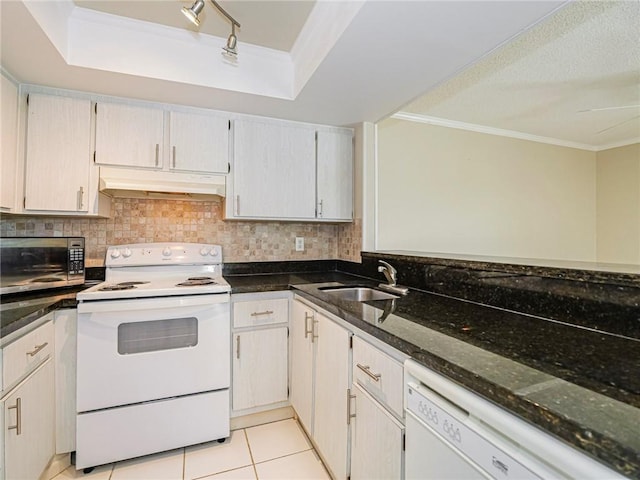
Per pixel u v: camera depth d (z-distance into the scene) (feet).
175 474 5.24
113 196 7.06
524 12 3.82
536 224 11.83
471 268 4.87
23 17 4.00
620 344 2.98
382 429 3.55
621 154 12.66
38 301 5.01
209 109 6.89
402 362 3.28
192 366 5.79
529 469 1.95
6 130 5.21
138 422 5.45
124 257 6.80
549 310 3.82
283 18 5.17
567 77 7.48
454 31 4.20
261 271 8.43
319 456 5.65
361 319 3.88
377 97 6.30
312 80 5.60
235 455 5.72
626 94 8.38
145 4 4.89
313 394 5.57
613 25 5.58
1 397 3.75
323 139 7.97
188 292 5.73
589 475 1.66
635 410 1.86
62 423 5.16
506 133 11.12
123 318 5.35
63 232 6.79
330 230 9.23
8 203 5.29
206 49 5.82
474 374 2.36
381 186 8.92
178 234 7.65
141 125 6.39
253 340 6.43
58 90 5.87
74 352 5.24
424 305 4.63
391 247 9.04
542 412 1.89
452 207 10.06
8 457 3.85
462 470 2.41
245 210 7.20
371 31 4.21
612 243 12.92
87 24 5.14
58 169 5.84
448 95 8.35
